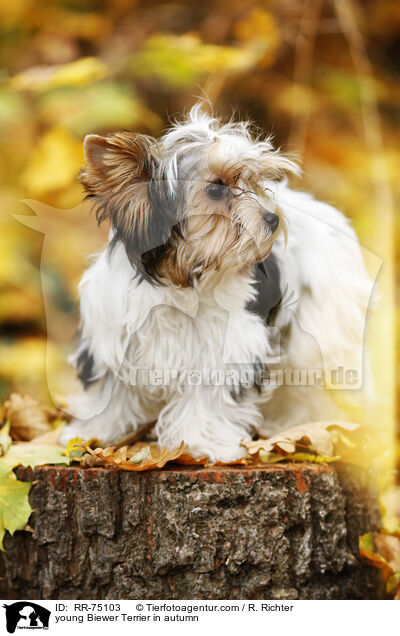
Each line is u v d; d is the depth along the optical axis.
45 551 3.35
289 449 3.42
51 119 6.81
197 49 6.70
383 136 8.69
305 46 7.89
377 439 3.62
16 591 3.38
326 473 3.39
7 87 6.63
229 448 3.45
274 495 3.27
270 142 3.52
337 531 3.44
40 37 7.78
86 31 7.75
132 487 3.27
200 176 3.09
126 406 3.54
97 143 3.08
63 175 6.36
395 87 8.66
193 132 3.25
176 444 3.45
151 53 6.65
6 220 6.82
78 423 3.72
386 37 8.89
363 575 3.60
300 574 3.32
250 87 7.79
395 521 4.19
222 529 3.23
